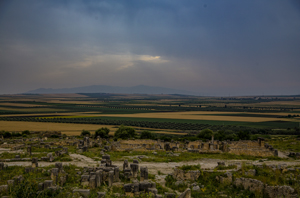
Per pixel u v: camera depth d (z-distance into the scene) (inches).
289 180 1080.2
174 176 1291.8
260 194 1011.3
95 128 5516.7
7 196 869.2
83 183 1085.1
